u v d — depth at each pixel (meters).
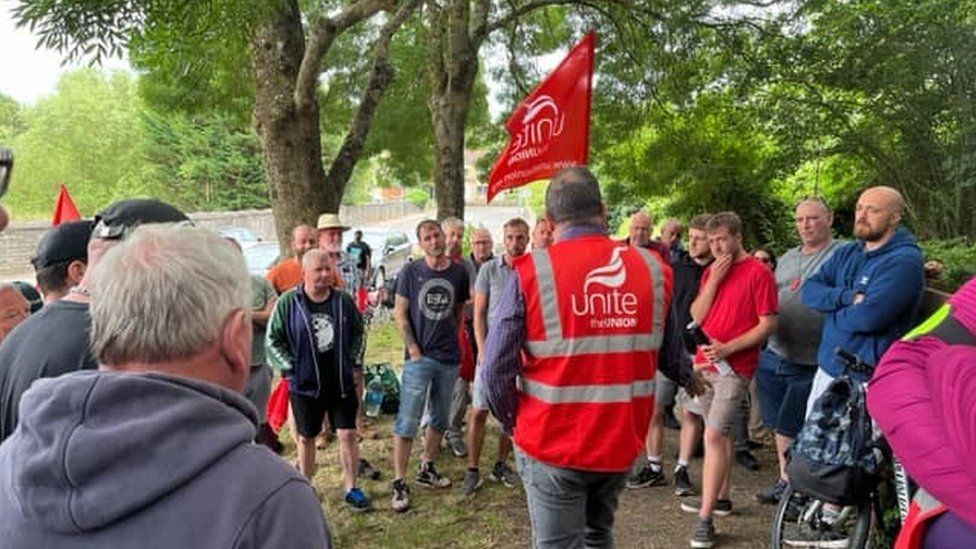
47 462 0.94
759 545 3.71
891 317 3.19
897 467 2.58
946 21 6.44
